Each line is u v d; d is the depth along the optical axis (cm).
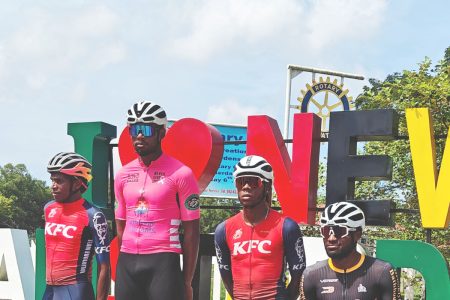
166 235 543
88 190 822
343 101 1880
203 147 783
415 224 1191
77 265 596
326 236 479
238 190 513
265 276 508
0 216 6188
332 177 733
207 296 766
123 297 550
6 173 6525
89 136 828
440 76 1133
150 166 555
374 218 707
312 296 490
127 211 557
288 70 1883
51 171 600
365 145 1215
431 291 658
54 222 604
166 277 537
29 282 895
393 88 1145
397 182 1229
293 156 759
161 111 555
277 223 511
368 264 479
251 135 781
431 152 689
